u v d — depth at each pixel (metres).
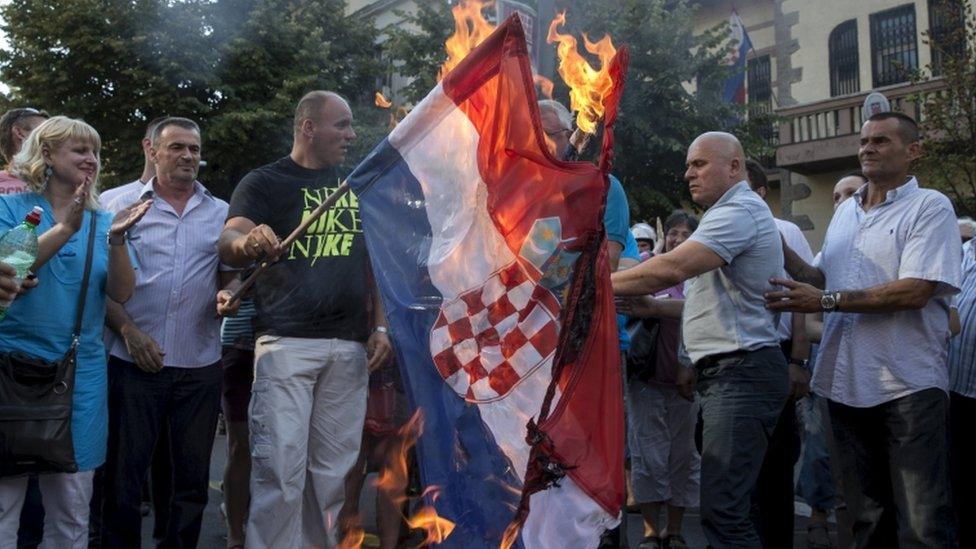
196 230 4.84
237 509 5.53
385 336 4.60
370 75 21.00
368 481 7.74
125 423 4.55
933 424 4.35
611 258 4.84
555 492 3.46
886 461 4.62
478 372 3.54
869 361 4.49
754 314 4.39
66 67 18.25
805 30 20.89
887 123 4.53
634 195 16.55
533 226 3.55
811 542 6.54
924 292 4.29
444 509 3.49
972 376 5.05
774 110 20.38
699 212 17.27
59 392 3.88
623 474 3.55
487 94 3.56
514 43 3.51
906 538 4.32
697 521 7.24
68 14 17.75
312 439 4.50
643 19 16.16
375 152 3.64
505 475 3.47
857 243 4.63
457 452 3.51
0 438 3.72
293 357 4.35
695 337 4.52
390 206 3.64
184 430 4.70
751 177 5.96
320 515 4.50
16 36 18.33
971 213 14.88
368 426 5.24
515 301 3.54
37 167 4.10
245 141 18.14
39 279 3.94
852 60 20.08
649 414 6.05
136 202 4.65
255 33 19.02
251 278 4.12
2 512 3.88
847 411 4.66
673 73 16.34
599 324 3.59
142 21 18.02
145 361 4.52
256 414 4.36
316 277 4.42
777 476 5.13
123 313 4.58
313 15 20.73
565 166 3.55
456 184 3.59
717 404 4.37
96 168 4.23
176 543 4.64
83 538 4.12
